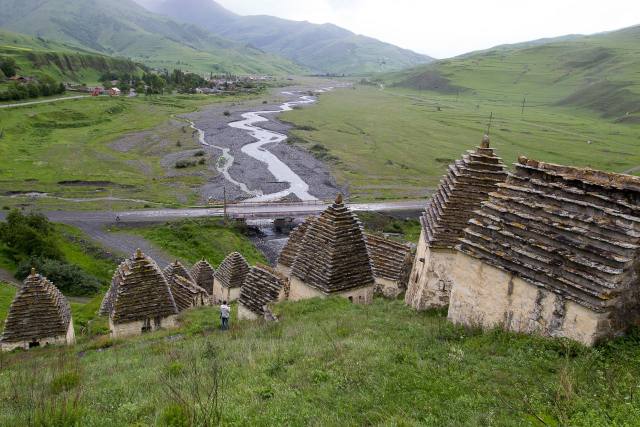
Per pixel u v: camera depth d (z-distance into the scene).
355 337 18.38
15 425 11.45
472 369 13.68
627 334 14.19
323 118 182.12
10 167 100.38
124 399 14.21
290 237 37.03
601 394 11.50
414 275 27.22
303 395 13.05
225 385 14.38
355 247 27.78
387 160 123.38
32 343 29.12
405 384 13.03
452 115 194.25
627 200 14.24
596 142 141.62
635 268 13.88
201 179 102.50
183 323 30.34
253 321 27.48
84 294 52.41
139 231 73.31
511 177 17.70
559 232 15.28
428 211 26.64
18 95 156.50
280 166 115.38
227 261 42.69
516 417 10.95
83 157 112.50
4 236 59.00
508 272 16.19
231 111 190.88
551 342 14.45
